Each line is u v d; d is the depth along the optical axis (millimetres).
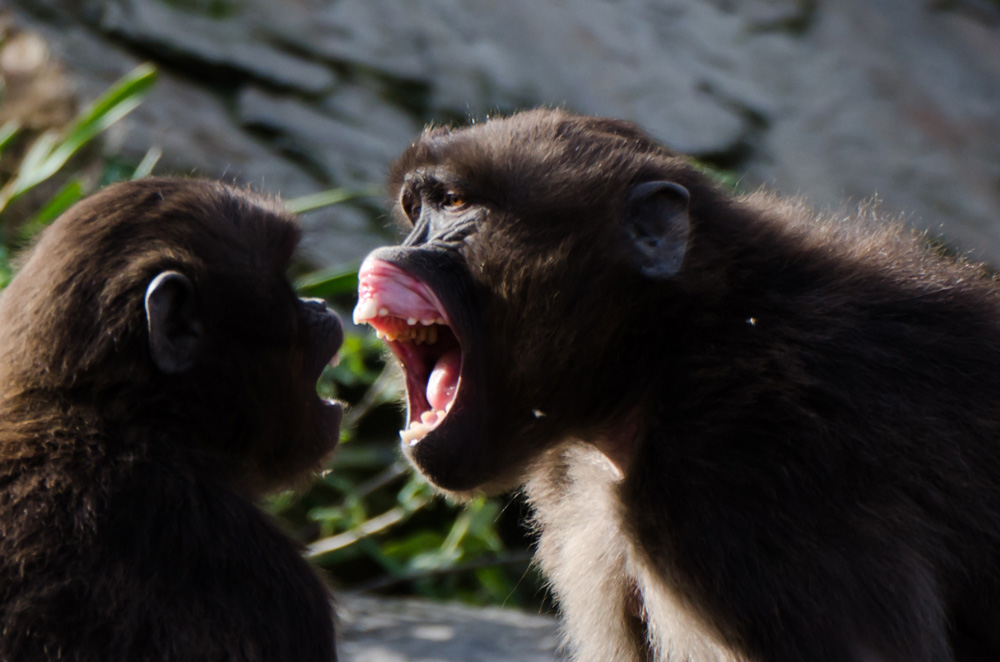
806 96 37531
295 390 13883
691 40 37938
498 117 14711
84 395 12070
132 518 11352
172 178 13781
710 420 11867
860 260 12945
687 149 34594
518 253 12906
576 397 13062
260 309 13312
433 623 19891
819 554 11180
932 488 11523
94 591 10828
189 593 11258
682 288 12484
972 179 36594
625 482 12531
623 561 13594
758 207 13773
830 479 11312
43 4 30359
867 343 11930
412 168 13938
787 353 11867
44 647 10547
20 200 27719
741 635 11438
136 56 30531
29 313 12250
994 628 12086
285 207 14680
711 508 11547
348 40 33000
